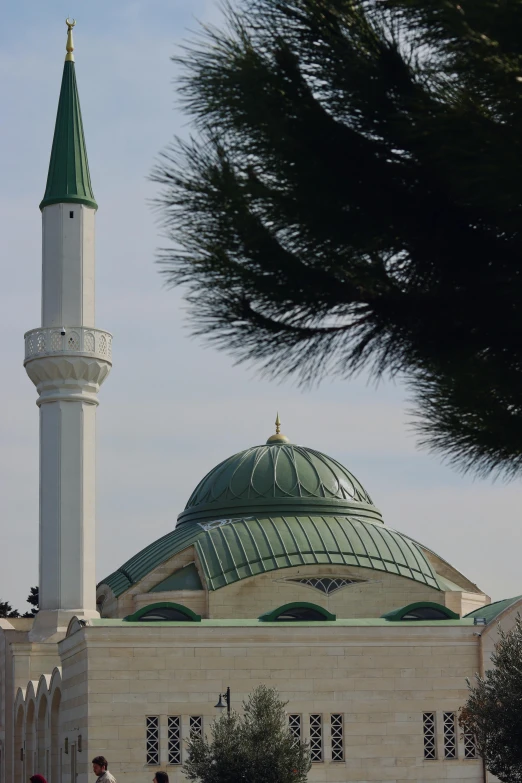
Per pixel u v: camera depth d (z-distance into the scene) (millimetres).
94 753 62312
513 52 14547
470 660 67188
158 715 63438
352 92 16094
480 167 14867
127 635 64000
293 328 17109
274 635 65562
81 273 85500
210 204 16547
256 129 16359
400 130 15867
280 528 84062
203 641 64750
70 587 82875
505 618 67938
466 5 14438
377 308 17172
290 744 56375
